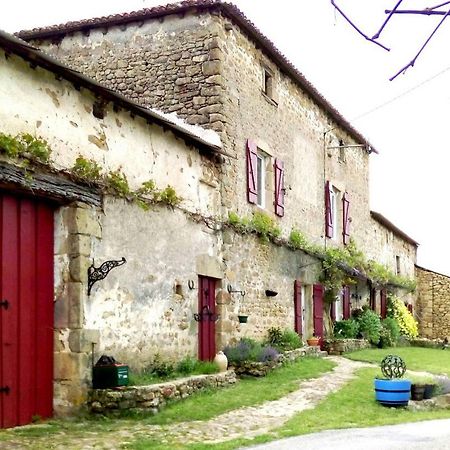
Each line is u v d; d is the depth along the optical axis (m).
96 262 8.23
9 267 7.25
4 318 7.16
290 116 15.44
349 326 18.14
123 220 8.89
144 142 9.62
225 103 12.08
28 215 7.55
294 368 12.50
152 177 9.75
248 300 12.76
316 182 17.14
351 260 19.06
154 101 12.27
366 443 6.40
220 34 12.06
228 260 11.98
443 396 10.34
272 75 14.50
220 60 11.96
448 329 28.09
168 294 9.95
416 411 9.38
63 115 7.98
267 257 13.79
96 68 12.80
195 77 12.05
